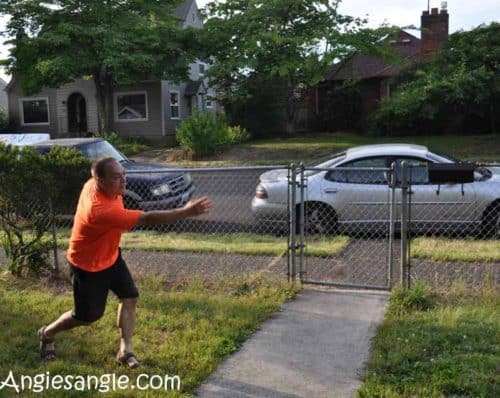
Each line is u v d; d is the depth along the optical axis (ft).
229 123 90.33
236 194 42.75
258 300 18.79
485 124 81.30
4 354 14.78
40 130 107.34
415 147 29.68
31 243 22.30
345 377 13.33
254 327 16.48
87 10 79.15
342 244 26.48
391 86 87.25
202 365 13.91
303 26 80.18
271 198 29.48
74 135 103.76
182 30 82.48
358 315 17.39
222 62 81.30
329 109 96.48
